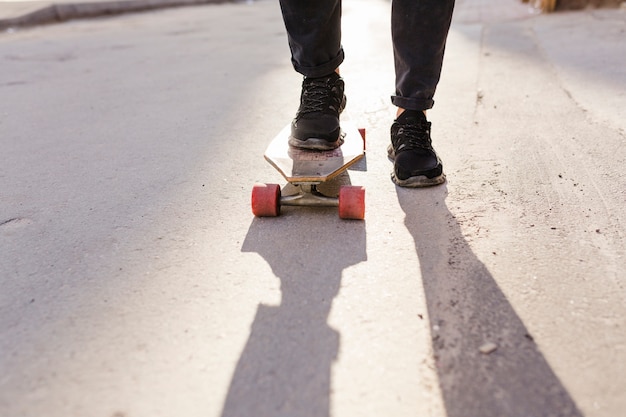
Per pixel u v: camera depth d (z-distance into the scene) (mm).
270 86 3234
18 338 1183
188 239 1564
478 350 1091
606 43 3664
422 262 1395
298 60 1796
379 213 1669
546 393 986
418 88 1771
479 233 1521
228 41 5012
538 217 1588
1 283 1391
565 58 3363
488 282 1300
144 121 2701
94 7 7332
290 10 1692
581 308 1196
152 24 6508
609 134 2146
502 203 1682
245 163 2096
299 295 1282
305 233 1571
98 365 1094
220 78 3516
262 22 6332
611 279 1290
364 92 2990
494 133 2256
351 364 1065
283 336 1148
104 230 1643
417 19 1645
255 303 1262
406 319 1186
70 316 1247
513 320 1169
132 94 3236
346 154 1775
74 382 1054
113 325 1209
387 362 1068
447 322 1171
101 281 1378
